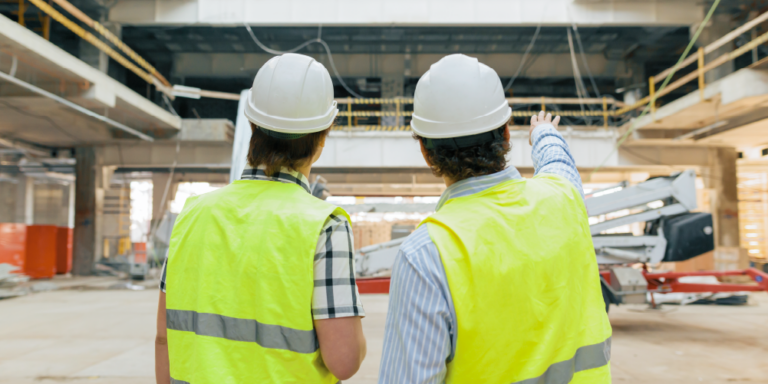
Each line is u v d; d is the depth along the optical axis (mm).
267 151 981
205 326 874
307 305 848
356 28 13781
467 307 721
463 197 836
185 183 17078
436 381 688
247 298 873
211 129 12930
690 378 3750
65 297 9320
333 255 885
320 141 1039
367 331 5738
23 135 13188
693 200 5531
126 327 6012
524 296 746
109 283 12102
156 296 9469
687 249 5469
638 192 5703
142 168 14906
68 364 4250
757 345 4910
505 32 13945
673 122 11180
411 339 708
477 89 851
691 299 7914
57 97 9172
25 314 7062
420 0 12281
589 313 832
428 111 862
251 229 903
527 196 829
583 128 12570
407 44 14992
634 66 15547
